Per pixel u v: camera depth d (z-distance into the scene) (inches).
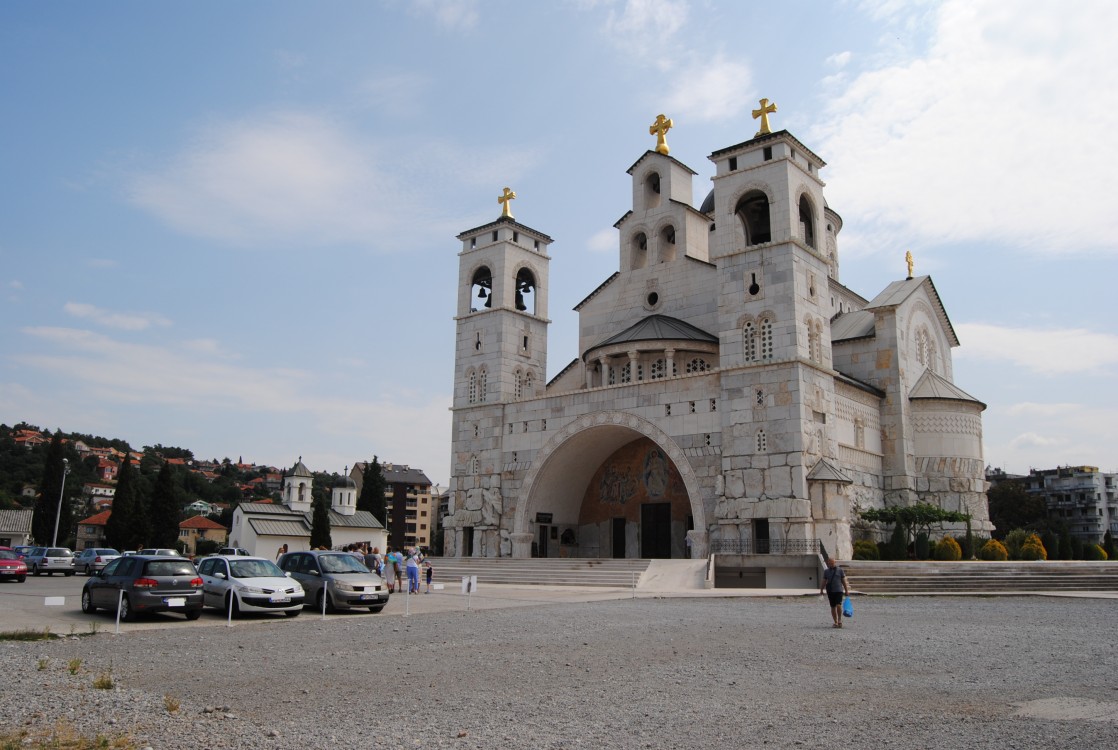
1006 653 713.6
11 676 573.3
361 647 753.6
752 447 1766.7
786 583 1594.5
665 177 2309.3
